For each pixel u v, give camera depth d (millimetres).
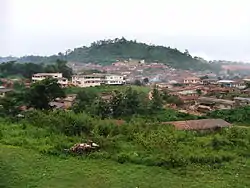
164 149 16031
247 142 18703
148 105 48625
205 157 15352
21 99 42188
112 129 20547
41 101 41219
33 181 11844
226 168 14391
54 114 22984
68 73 90062
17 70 88250
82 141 17344
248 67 172625
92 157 15188
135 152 15719
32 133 19188
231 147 17906
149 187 11805
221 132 22828
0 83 72562
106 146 16703
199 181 12633
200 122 32125
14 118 26438
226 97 64938
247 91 71875
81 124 20312
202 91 75375
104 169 13617
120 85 86250
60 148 15953
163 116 45188
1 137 18031
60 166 13711
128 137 19203
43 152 15477
